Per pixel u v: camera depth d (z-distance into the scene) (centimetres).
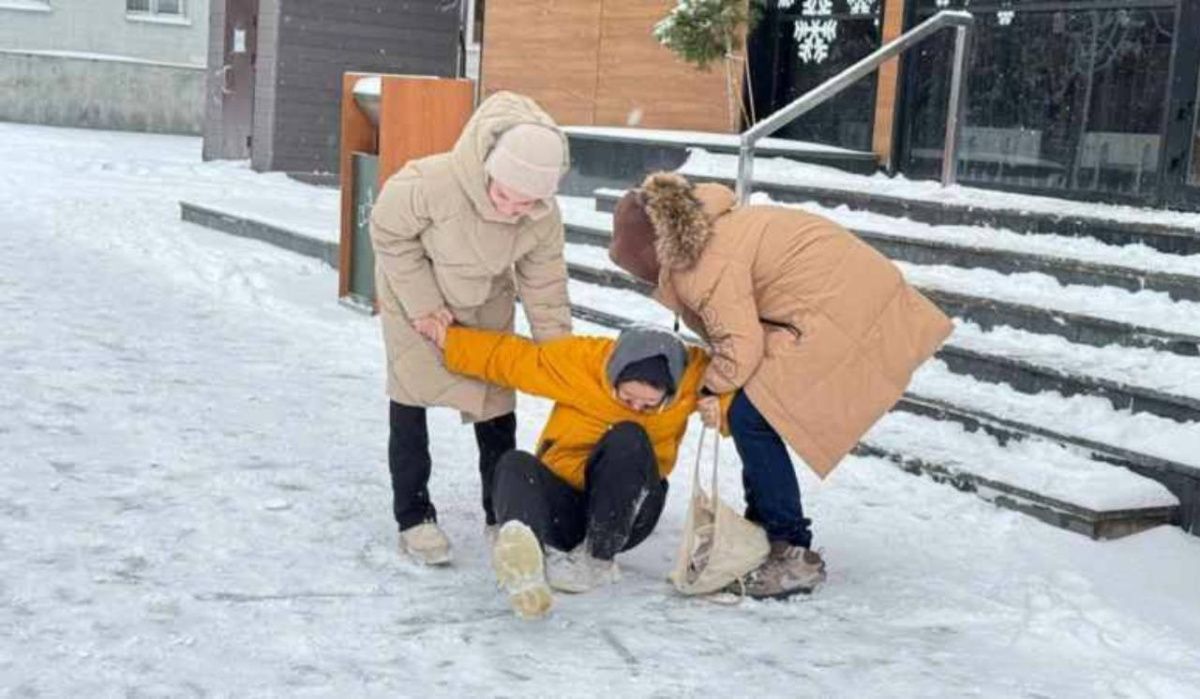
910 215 820
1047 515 493
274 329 789
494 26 1405
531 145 377
